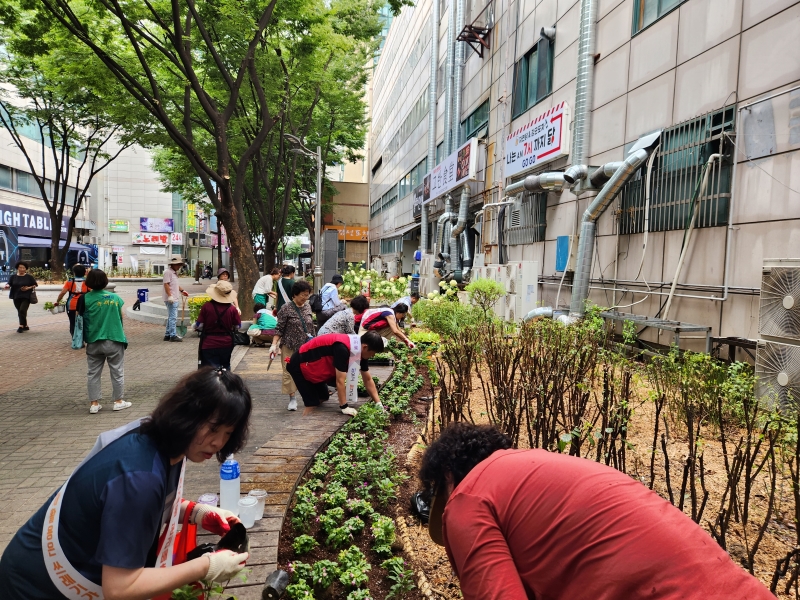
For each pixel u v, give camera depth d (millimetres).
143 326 13938
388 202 43844
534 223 13656
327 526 3041
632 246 9383
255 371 7945
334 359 5023
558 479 1395
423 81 29547
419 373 7590
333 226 55125
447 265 20281
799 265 5008
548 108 13070
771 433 2996
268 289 10547
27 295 12219
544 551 1316
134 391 6891
